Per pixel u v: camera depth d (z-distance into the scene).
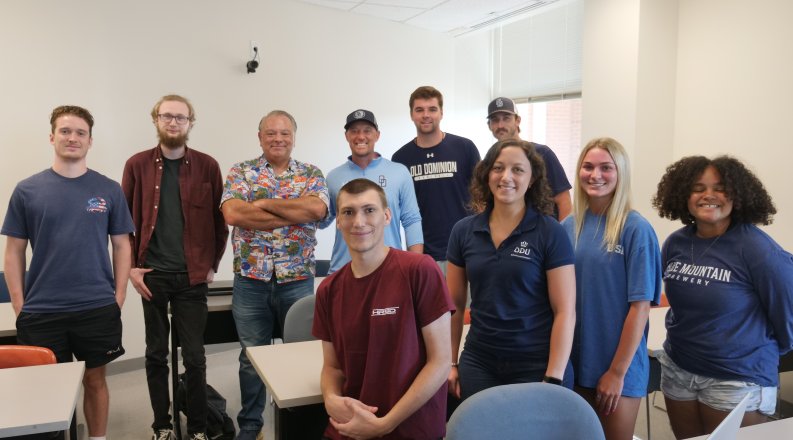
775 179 3.42
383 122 5.29
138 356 4.12
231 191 2.62
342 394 1.68
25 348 2.04
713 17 3.75
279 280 2.66
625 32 3.92
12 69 3.52
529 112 5.61
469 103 5.89
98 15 3.78
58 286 2.42
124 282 2.63
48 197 2.40
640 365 1.86
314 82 4.82
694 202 1.91
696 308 1.91
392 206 2.75
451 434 1.35
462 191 2.95
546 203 1.77
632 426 1.88
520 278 1.71
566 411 1.42
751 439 1.44
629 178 1.87
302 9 4.68
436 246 2.96
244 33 4.42
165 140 2.67
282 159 2.70
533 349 1.72
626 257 1.82
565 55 5.05
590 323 1.86
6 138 3.54
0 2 3.44
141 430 3.13
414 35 5.41
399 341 1.55
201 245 2.78
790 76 3.32
